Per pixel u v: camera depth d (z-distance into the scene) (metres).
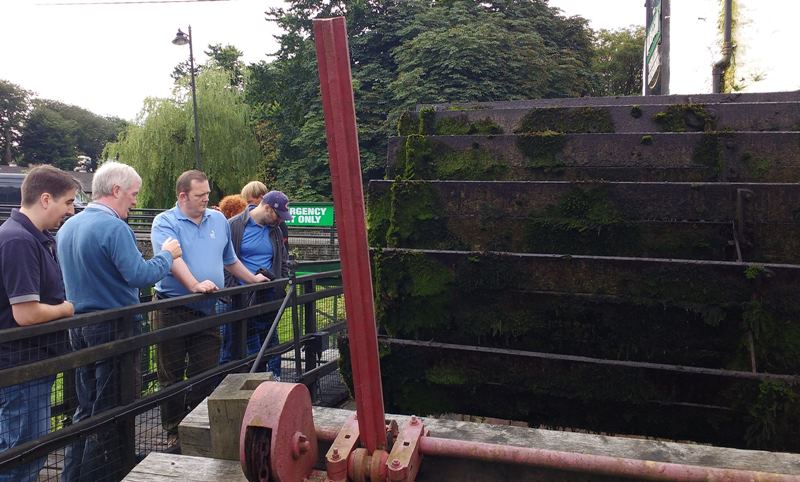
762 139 4.21
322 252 15.04
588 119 4.86
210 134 27.19
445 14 26.67
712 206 3.90
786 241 3.78
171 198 27.44
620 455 1.94
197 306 3.82
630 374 3.71
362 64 27.39
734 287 3.57
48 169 2.90
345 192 1.48
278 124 30.41
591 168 4.56
